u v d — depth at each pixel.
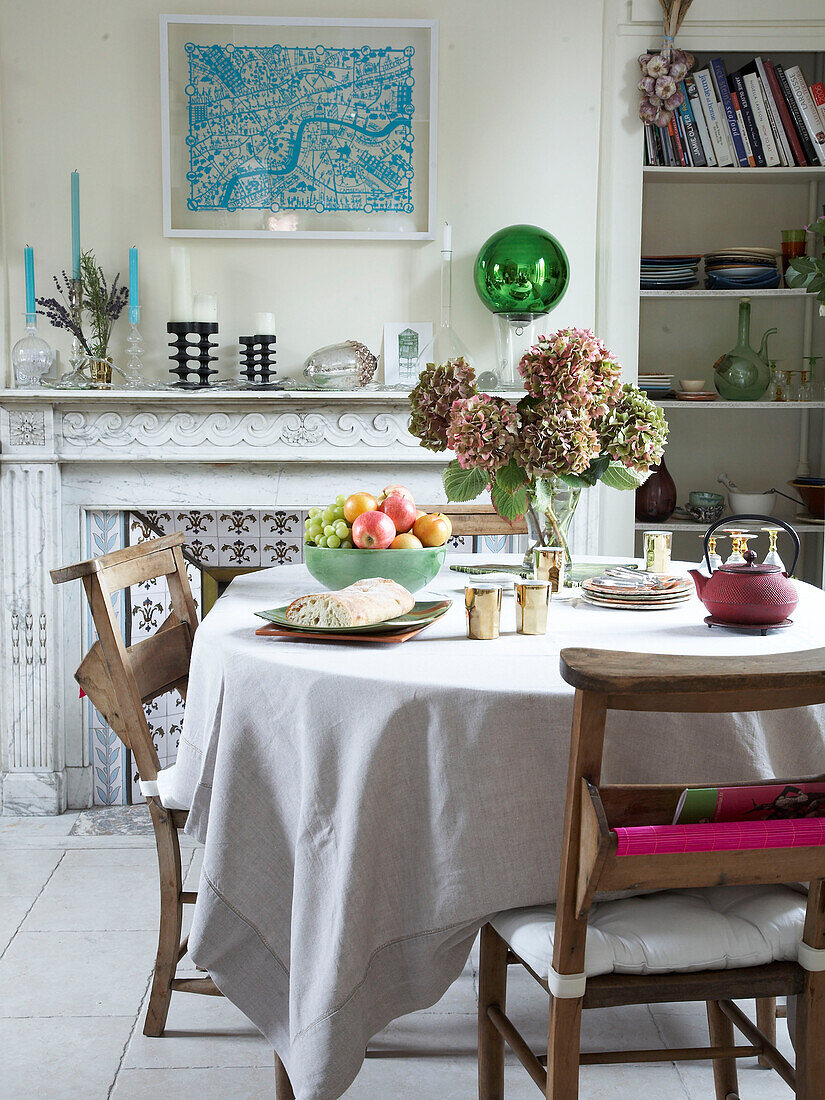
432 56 3.15
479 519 2.78
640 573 2.24
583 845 1.15
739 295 3.28
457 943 1.42
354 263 3.23
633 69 3.20
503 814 1.37
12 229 3.16
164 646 2.05
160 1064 1.90
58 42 3.12
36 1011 2.08
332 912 1.41
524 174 3.23
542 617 1.72
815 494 3.50
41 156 3.14
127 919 2.49
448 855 1.38
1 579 3.15
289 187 3.19
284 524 3.32
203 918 1.55
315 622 1.67
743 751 1.41
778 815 1.19
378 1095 1.81
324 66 3.16
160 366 3.23
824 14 3.22
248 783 1.55
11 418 3.10
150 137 3.15
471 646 1.64
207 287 3.22
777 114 3.28
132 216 3.18
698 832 1.14
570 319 3.29
